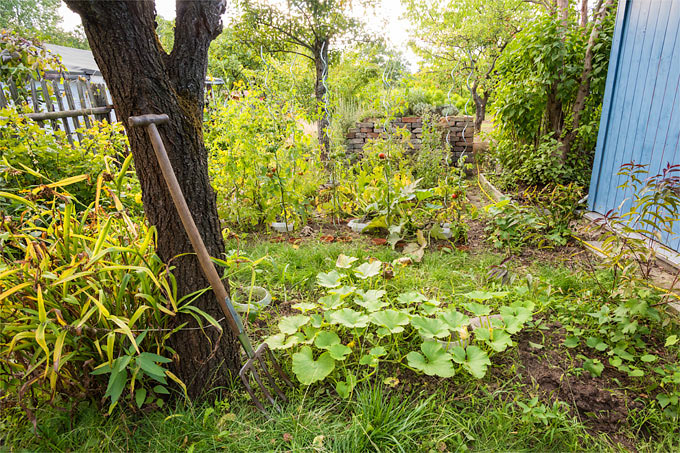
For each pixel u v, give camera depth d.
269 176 4.07
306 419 1.77
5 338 1.66
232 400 1.95
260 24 8.23
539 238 3.97
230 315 1.71
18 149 3.07
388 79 5.36
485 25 10.64
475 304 2.45
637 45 3.95
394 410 1.79
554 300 2.70
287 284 3.08
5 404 1.69
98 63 1.54
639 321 2.47
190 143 1.71
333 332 2.19
